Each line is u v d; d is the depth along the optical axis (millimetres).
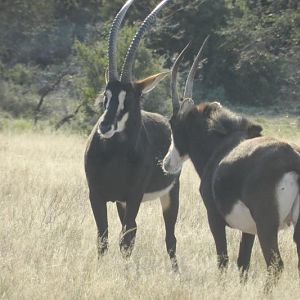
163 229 39469
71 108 117000
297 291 27766
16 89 127938
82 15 151875
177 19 134750
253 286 28125
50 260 31094
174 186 37812
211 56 135250
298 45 127625
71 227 37125
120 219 37719
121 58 94812
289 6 130375
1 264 30078
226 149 30375
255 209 26906
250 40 130000
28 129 98000
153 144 36750
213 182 29422
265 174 26656
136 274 30500
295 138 89562
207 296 27094
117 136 34812
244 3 137750
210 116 31953
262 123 112250
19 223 37250
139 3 136250
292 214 26703
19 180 50906
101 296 26781
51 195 45750
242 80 134375
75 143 79875
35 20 133375
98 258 32406
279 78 133125
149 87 35625
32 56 143250
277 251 26656
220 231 29969
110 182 35156
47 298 26422
